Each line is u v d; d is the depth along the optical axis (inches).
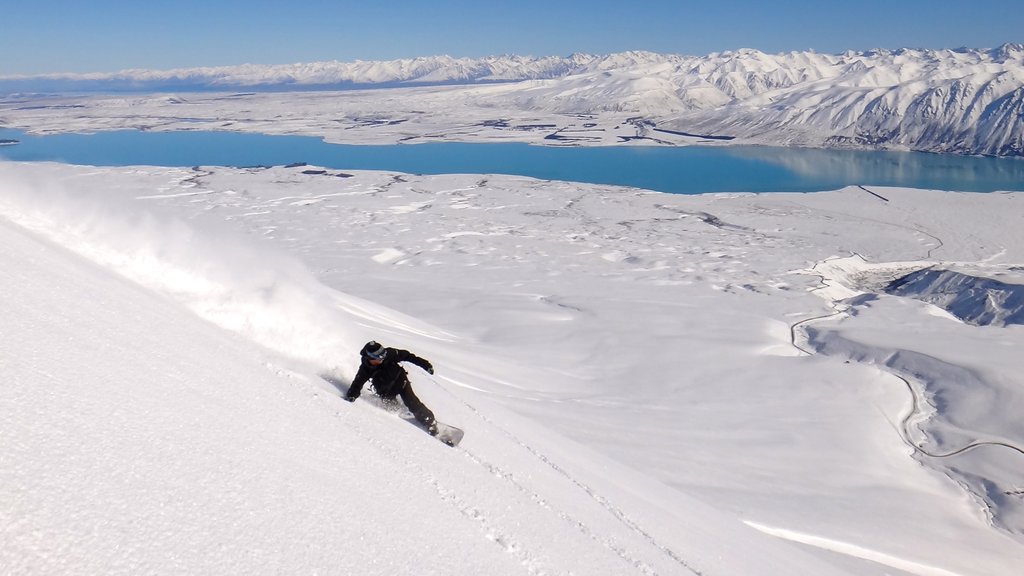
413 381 365.4
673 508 427.8
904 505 1079.6
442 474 208.1
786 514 803.4
